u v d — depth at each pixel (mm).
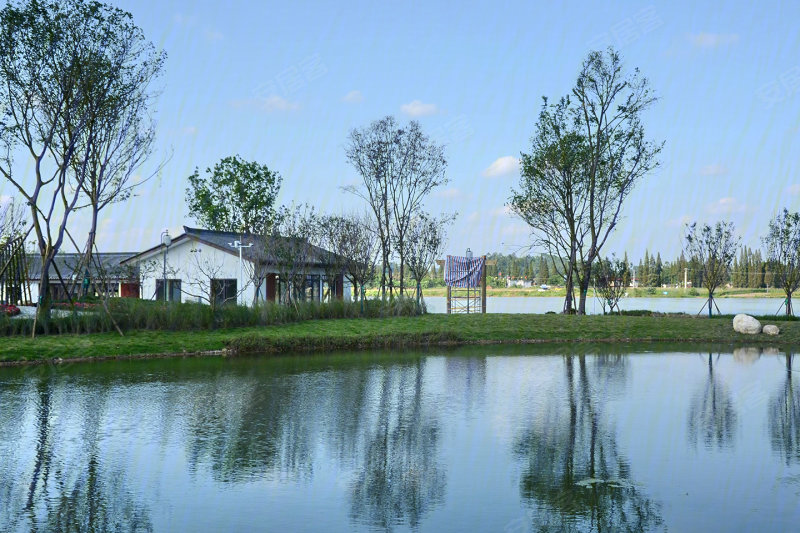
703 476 8430
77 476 8344
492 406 13039
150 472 8523
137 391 14516
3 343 20672
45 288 23312
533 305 57656
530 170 37719
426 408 12797
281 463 8977
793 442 10156
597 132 37125
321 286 41125
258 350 22734
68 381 15883
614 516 7039
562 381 16328
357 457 9281
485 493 7770
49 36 22797
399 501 7477
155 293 37938
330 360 20609
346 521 6867
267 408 12695
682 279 68250
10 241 27719
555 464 8953
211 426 11125
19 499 7484
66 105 23219
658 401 13617
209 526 6703
